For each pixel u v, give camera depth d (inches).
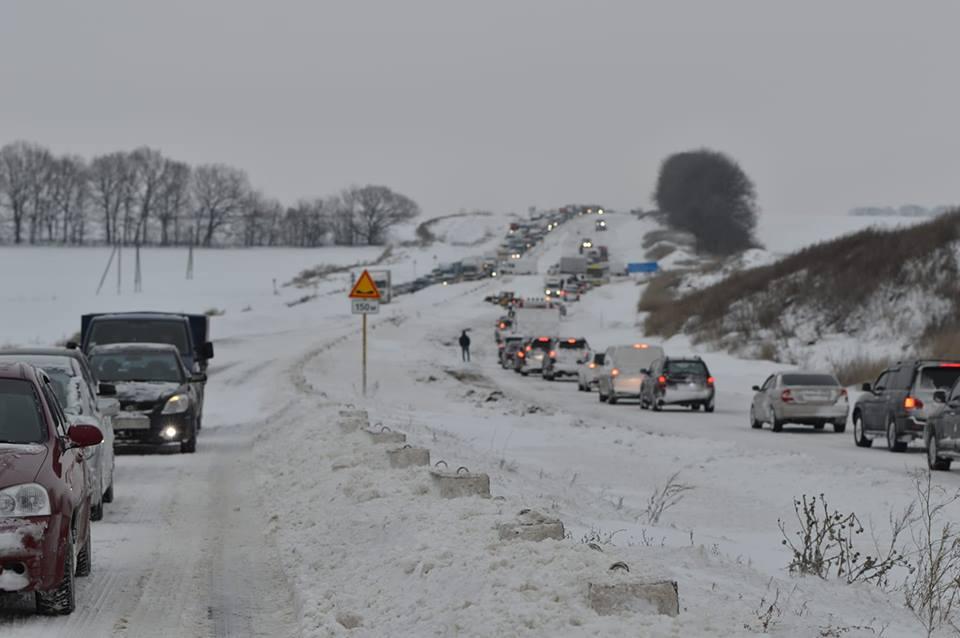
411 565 410.6
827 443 1258.0
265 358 2610.7
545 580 351.6
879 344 2452.0
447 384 2134.6
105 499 718.5
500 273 6717.5
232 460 973.2
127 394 1011.3
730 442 1148.5
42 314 3671.3
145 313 1290.6
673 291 4468.5
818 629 343.9
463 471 606.2
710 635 304.0
